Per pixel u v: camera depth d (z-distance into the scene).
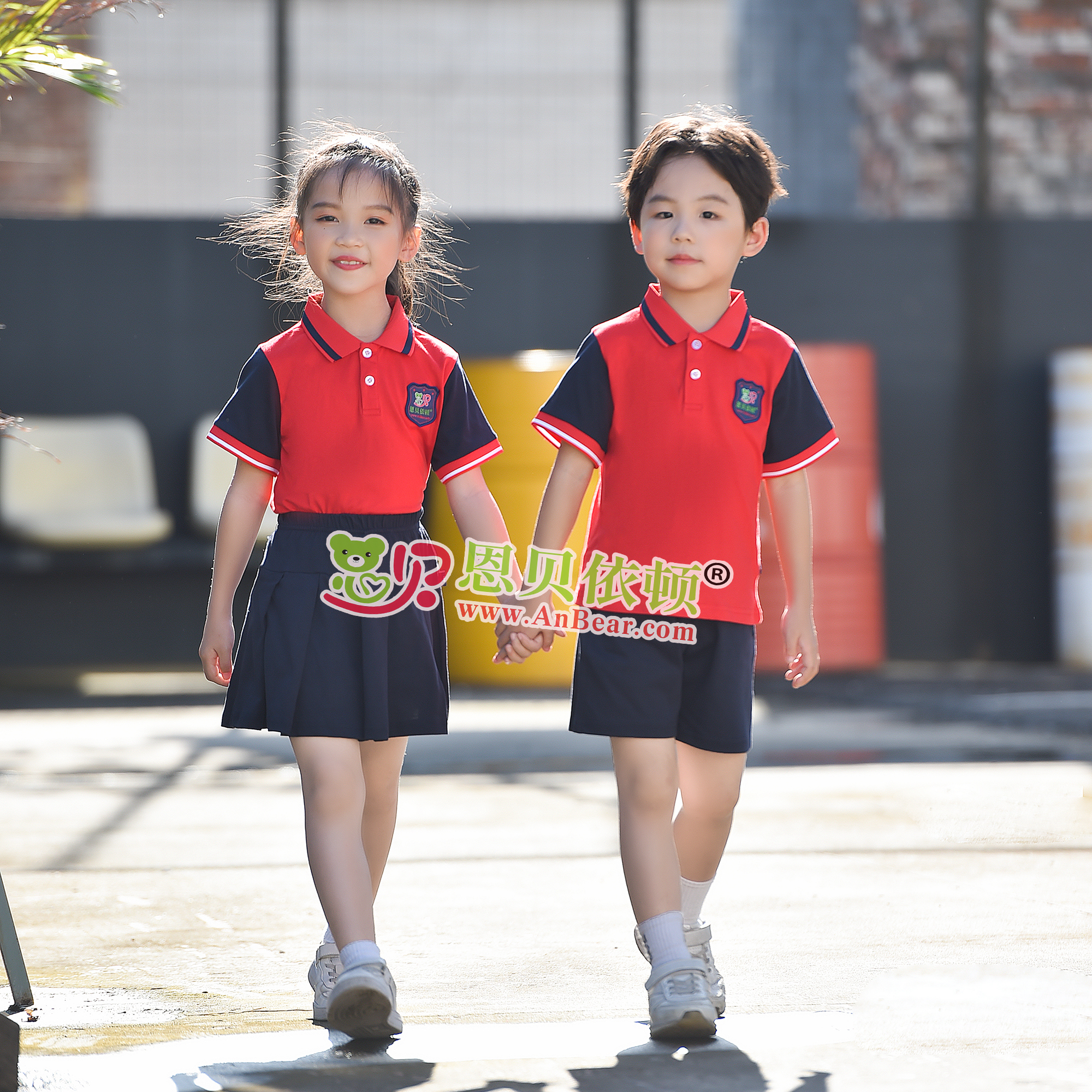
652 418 7.85
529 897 10.84
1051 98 27.78
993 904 10.53
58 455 25.66
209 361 25.88
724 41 27.19
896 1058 7.14
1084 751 18.16
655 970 7.43
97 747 18.80
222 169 26.62
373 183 7.91
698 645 7.82
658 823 7.71
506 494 23.83
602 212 26.89
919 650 27.23
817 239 26.89
